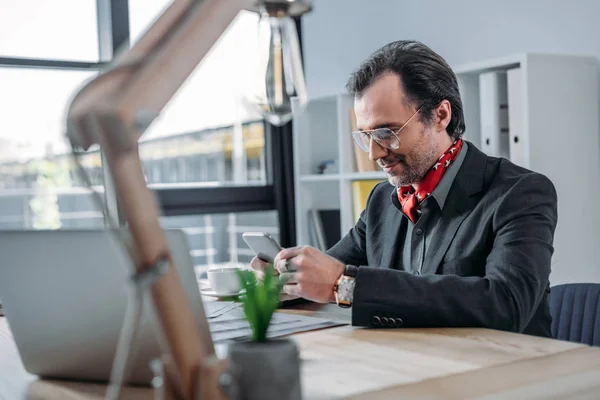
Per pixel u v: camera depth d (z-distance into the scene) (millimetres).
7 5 3145
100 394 953
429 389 877
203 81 3654
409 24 3484
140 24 3416
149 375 938
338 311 1535
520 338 1177
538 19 2895
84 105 648
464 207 1674
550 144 2496
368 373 968
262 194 3906
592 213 2604
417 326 1319
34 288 997
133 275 662
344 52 3801
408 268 1795
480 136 2764
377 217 1955
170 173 3570
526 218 1531
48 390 998
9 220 3238
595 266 2615
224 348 1159
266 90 1272
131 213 655
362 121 1753
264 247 1608
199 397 688
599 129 2619
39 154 3258
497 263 1455
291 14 1067
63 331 998
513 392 866
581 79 2576
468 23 3205
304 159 3695
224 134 3758
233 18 788
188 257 896
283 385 680
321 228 3645
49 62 3236
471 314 1312
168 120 3555
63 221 3334
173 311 683
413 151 1714
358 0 3719
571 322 1750
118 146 646
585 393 927
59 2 3268
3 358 1216
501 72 2580
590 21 2693
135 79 669
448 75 1749
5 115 3178
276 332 1306
